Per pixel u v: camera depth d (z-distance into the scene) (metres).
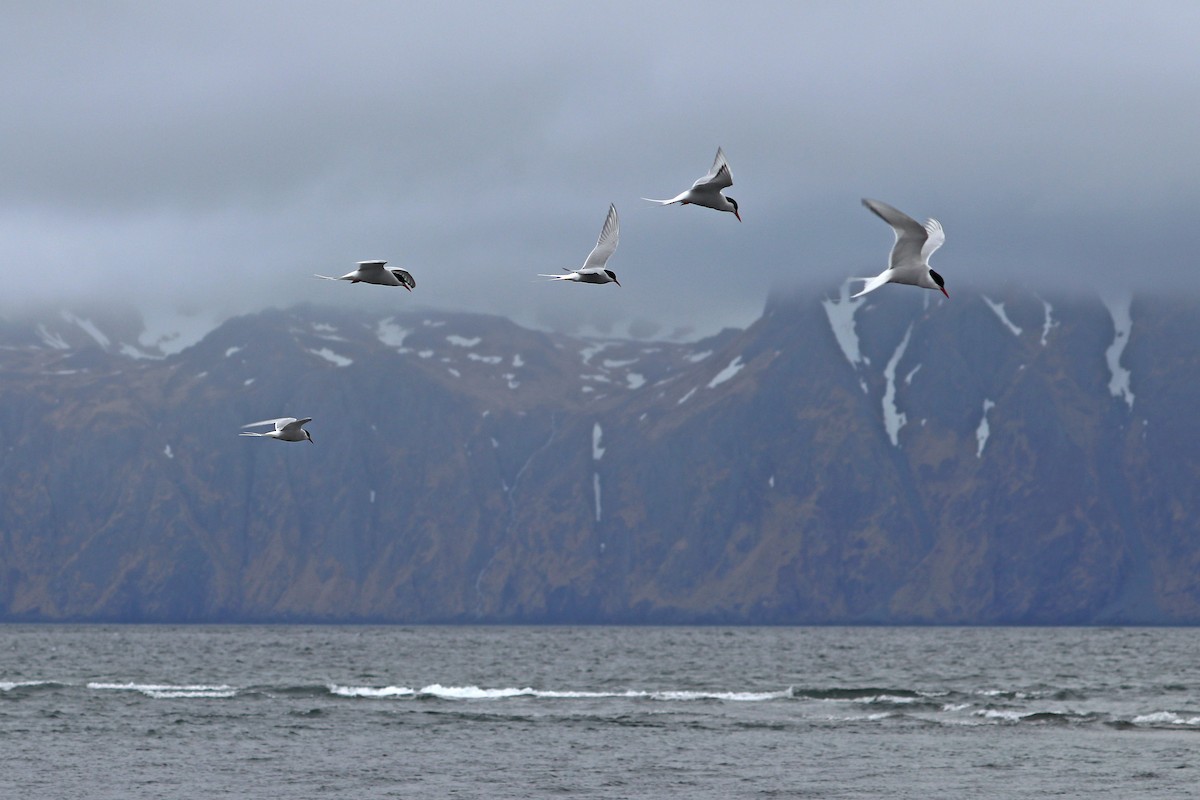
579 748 63.00
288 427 46.91
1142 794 52.66
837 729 69.81
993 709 80.31
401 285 46.06
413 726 70.31
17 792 52.91
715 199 39.41
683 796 52.28
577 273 42.97
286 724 70.88
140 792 52.91
